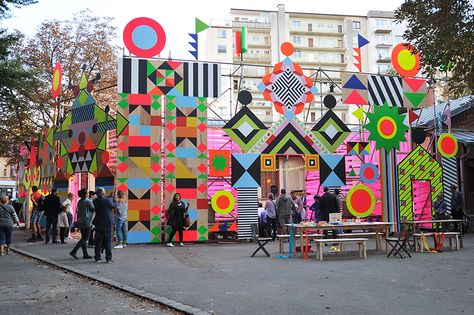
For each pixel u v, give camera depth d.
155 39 17.11
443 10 9.85
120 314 6.62
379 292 7.68
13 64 21.03
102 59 31.09
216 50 71.50
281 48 18.61
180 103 17.22
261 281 8.84
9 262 12.13
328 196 14.68
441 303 6.84
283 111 18.31
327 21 77.38
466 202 20.62
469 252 12.97
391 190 19.06
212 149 18.12
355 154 18.94
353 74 19.22
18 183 28.02
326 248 14.63
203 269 10.44
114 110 31.28
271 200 17.39
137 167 16.59
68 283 9.03
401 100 19.70
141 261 11.86
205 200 17.16
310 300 7.14
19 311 6.82
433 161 19.72
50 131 21.98
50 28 30.69
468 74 10.37
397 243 12.37
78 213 12.45
